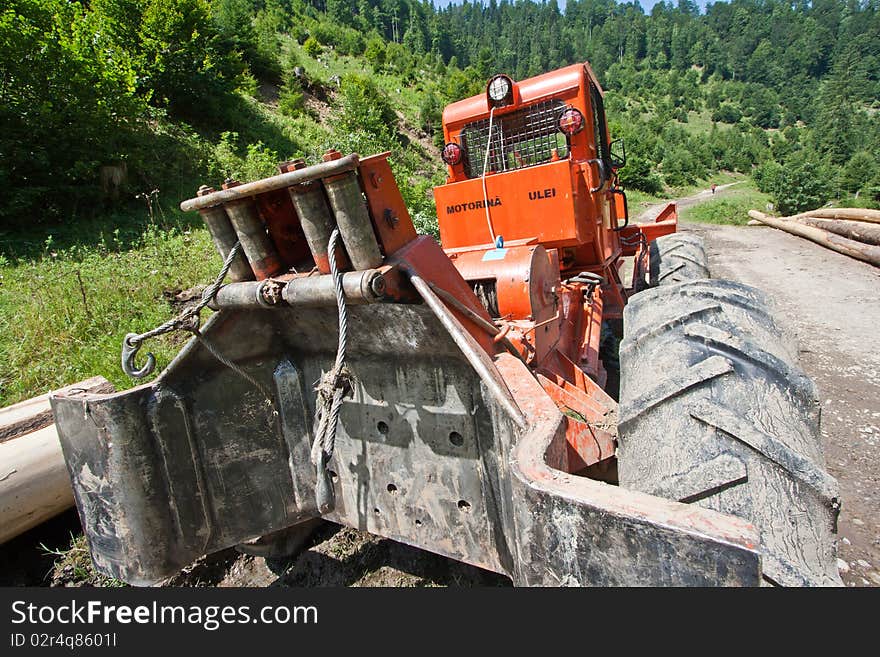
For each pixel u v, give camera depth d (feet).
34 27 26.71
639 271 19.72
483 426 6.58
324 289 5.78
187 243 24.48
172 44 47.47
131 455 6.74
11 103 25.29
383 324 6.68
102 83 29.60
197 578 9.04
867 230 37.35
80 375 13.29
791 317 23.53
